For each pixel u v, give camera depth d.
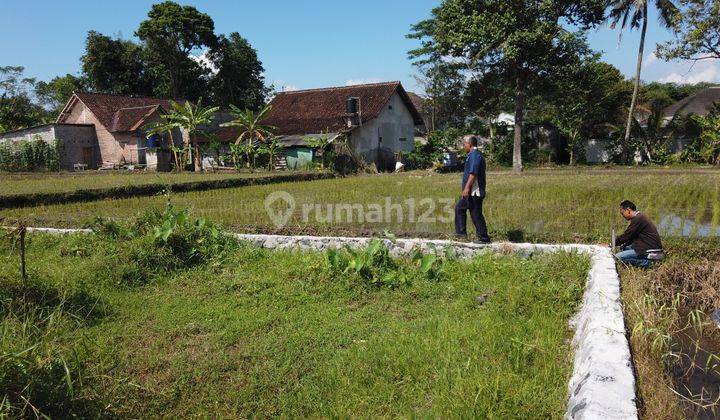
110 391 3.97
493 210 10.88
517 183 16.56
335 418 3.68
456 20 26.97
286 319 5.50
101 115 34.97
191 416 3.78
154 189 16.09
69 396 3.50
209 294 6.37
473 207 7.80
